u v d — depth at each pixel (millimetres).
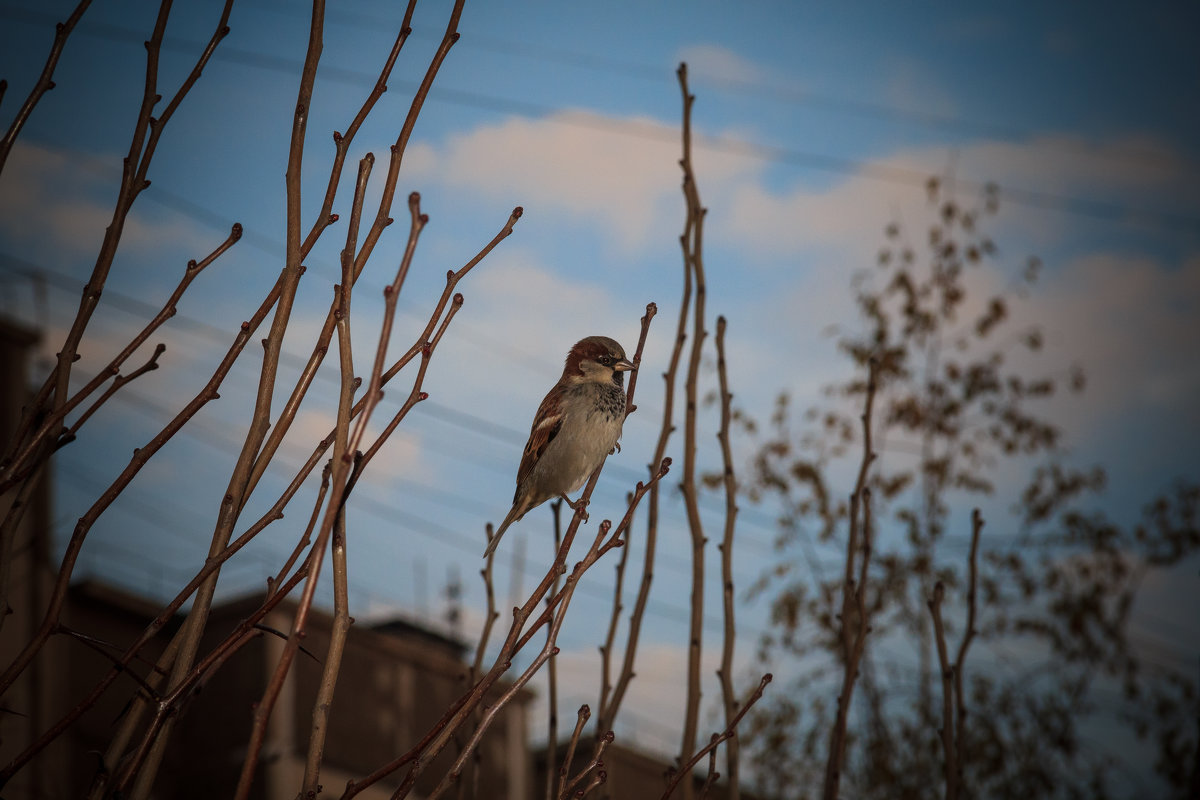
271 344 5211
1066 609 23125
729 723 7227
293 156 5406
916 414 25156
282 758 25438
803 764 22891
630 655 7445
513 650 5086
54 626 4609
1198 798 9859
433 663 29188
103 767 4516
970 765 22594
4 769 4438
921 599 24125
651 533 7797
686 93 8414
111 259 5281
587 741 26312
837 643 23672
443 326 5203
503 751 30172
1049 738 22016
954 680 7156
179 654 4812
